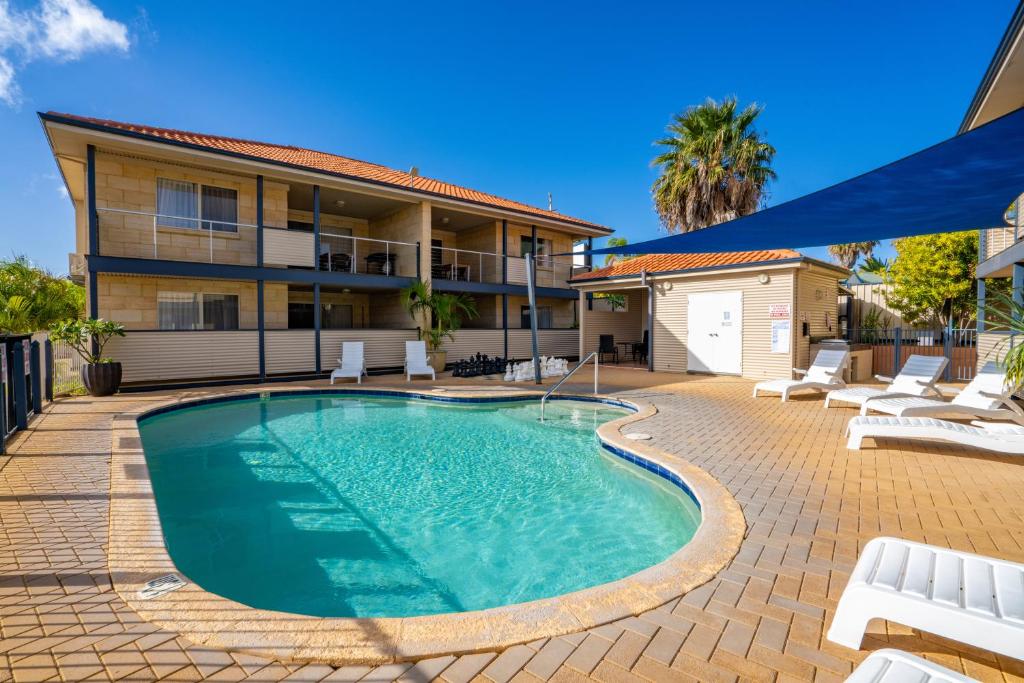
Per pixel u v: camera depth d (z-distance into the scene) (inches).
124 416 307.1
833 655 85.2
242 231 539.2
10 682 76.2
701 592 106.0
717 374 542.9
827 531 139.0
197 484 219.0
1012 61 245.9
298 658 83.4
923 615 79.7
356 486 217.3
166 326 506.3
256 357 495.8
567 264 831.1
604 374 563.8
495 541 164.6
